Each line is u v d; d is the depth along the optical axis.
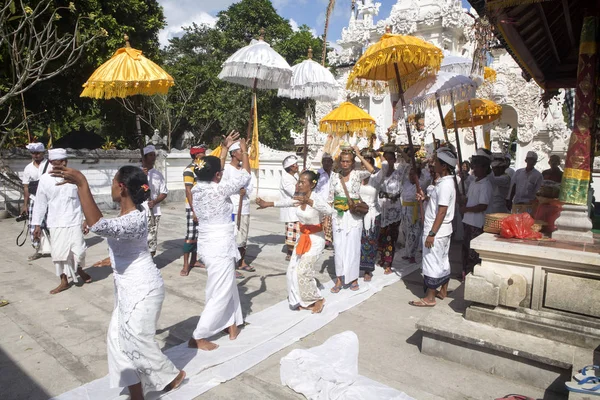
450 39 12.34
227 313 3.90
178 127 27.62
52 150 5.21
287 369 3.35
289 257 7.01
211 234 3.73
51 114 16.14
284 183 6.82
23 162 10.90
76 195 5.33
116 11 15.05
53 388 3.20
